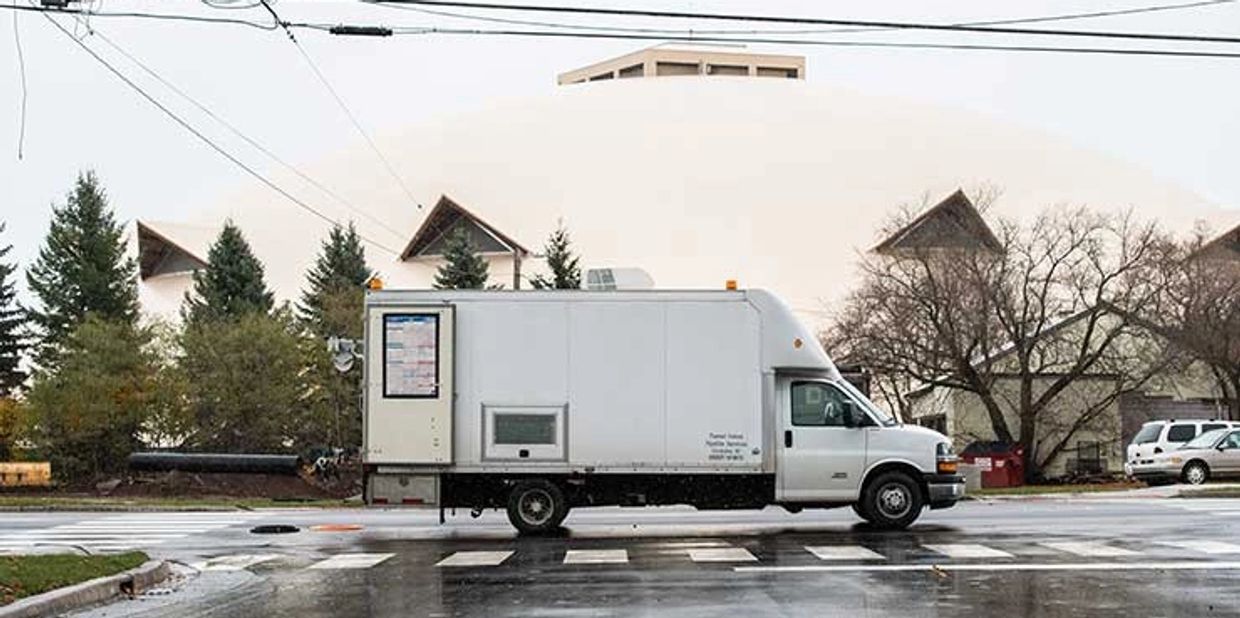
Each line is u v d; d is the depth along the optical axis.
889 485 22.27
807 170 88.31
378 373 21.77
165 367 48.00
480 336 21.88
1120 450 52.50
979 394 49.75
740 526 24.05
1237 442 41.16
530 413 21.80
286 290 82.38
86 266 66.12
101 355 47.38
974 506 29.94
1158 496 34.31
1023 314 49.56
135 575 16.16
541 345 21.86
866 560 17.72
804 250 81.94
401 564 18.19
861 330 51.69
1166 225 80.50
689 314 21.97
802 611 13.23
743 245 82.12
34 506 33.09
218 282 69.25
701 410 21.86
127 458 46.00
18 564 16.34
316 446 48.62
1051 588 14.73
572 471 21.80
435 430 21.64
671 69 127.81
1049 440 52.25
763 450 21.95
